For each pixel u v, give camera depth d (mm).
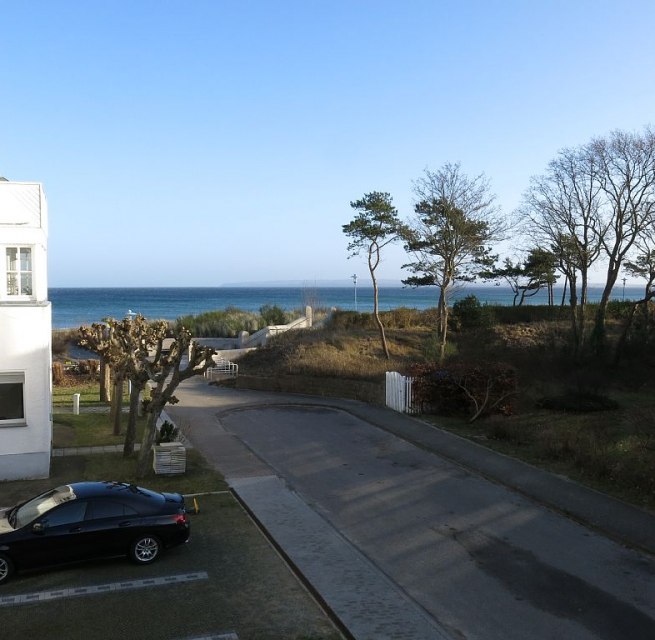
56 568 10453
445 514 13531
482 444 19453
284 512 13328
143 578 10078
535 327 40156
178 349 16297
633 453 16781
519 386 26250
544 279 48562
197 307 152375
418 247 36500
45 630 8367
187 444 20047
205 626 8516
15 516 10711
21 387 16062
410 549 11578
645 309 33719
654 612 9086
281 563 10805
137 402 18422
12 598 9344
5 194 16281
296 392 30750
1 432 15805
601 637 8359
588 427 20500
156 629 8414
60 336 52312
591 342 32281
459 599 9523
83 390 31984
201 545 11602
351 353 36000
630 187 32062
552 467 16766
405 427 22219
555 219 36938
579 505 13703
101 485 11234
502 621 8812
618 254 32531
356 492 15227
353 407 26547
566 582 10125
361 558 10914
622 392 26844
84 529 10266
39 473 16047
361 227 35438
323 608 9133
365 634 8234
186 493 14844
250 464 17672
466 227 35156
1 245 16188
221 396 30156
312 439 21156
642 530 12242
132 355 17109
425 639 8141
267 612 8969
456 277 37500
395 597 9391
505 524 12883
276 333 45219
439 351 33031
